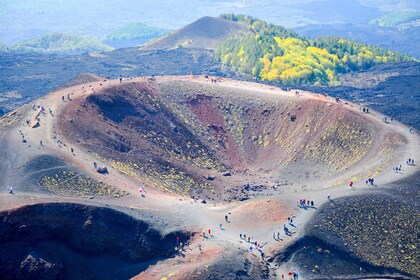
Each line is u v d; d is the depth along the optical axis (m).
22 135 156.88
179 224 128.38
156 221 126.75
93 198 132.50
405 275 117.06
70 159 147.38
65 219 121.19
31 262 113.81
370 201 135.00
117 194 137.12
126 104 195.38
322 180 169.25
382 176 150.00
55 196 128.38
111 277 118.00
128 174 154.12
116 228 123.44
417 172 149.38
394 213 131.62
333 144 183.62
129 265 120.69
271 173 184.25
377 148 171.50
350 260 119.38
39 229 118.62
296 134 196.50
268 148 198.88
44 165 140.62
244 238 124.44
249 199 154.88
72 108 178.38
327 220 127.94
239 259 115.25
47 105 179.50
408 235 126.69
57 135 159.88
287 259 118.88
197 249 119.81
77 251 121.06
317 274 116.31
